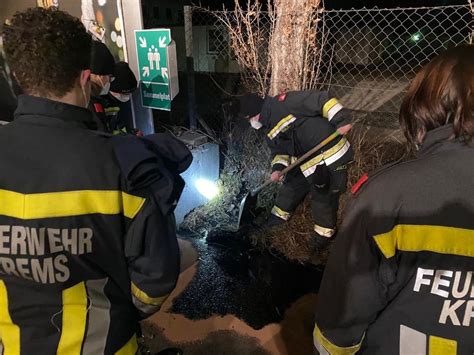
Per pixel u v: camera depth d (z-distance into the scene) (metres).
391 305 0.88
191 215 3.54
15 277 0.94
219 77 6.52
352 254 0.88
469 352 0.82
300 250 3.14
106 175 0.91
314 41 3.48
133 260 0.99
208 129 4.38
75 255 0.91
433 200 0.78
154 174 0.95
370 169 3.38
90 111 0.99
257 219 3.45
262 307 2.55
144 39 2.91
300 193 3.01
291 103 2.67
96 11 3.01
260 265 2.99
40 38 0.87
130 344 1.06
